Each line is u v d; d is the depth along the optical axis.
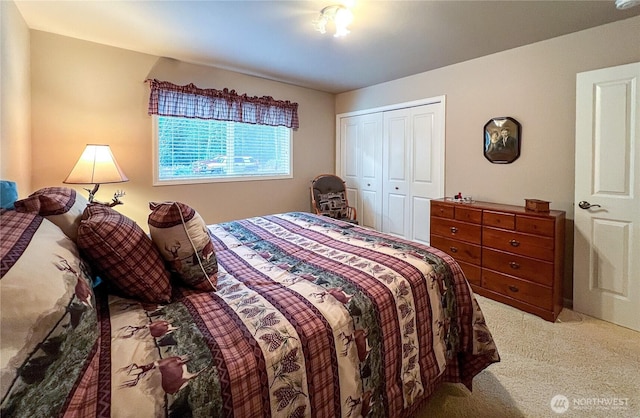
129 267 1.09
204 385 0.79
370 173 4.47
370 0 2.09
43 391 0.63
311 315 1.08
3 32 1.93
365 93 4.41
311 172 4.62
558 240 2.39
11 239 0.79
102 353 0.84
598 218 2.35
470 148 3.31
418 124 3.82
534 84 2.80
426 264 1.57
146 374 0.78
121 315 1.05
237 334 0.96
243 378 0.84
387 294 1.29
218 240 2.03
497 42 2.78
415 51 3.01
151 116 3.20
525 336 2.15
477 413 1.50
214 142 3.70
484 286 2.80
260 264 1.58
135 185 3.15
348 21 2.22
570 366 1.82
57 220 1.10
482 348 1.58
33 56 2.59
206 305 1.14
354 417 1.09
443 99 3.52
